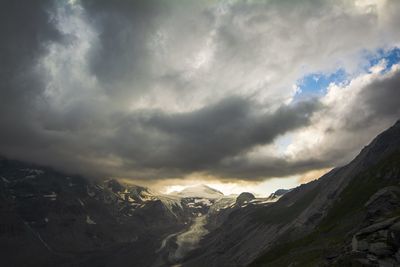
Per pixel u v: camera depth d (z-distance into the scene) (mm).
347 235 152500
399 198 138250
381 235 95875
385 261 89000
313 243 197625
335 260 105188
